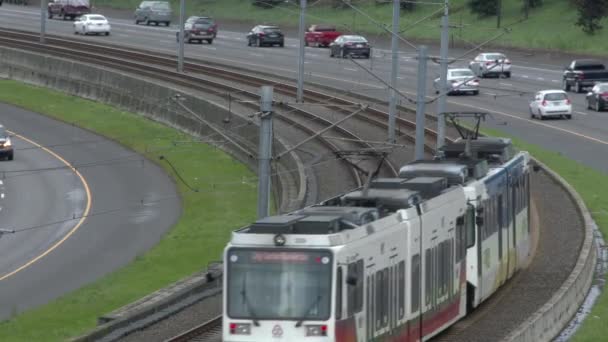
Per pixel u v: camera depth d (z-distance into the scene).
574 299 100.06
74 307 117.69
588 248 117.44
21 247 152.88
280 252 71.62
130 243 153.50
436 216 86.81
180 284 114.38
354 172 174.25
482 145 113.69
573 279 101.19
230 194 181.50
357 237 73.25
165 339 93.25
